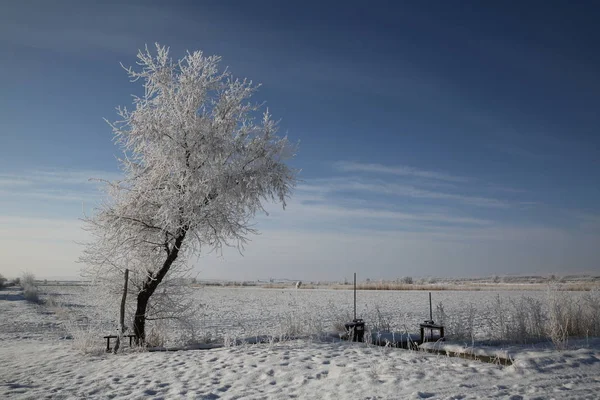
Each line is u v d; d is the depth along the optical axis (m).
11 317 24.06
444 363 8.95
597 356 8.72
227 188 13.66
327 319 20.36
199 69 14.68
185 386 8.02
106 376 9.12
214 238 13.96
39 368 10.26
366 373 8.26
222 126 14.16
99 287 14.62
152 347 12.91
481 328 14.80
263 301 38.31
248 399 7.09
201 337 14.54
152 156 13.97
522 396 6.66
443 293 43.59
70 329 17.33
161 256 14.66
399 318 21.16
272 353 10.56
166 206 12.92
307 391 7.46
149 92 14.27
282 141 14.87
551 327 10.84
